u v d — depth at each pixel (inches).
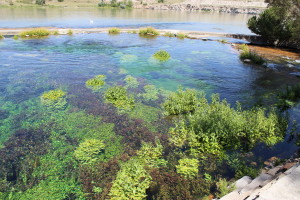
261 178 190.5
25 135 281.6
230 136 275.4
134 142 273.9
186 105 362.0
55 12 1980.8
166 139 282.7
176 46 840.3
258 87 473.1
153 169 226.7
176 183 208.4
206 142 271.1
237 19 2140.7
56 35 965.8
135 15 2080.5
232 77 531.5
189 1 3870.6
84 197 191.6
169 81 494.3
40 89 423.5
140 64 606.2
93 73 524.1
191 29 1305.4
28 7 2340.1
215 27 1446.9
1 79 464.1
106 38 943.7
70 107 357.7
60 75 502.0
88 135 284.8
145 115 341.7
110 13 2162.9
